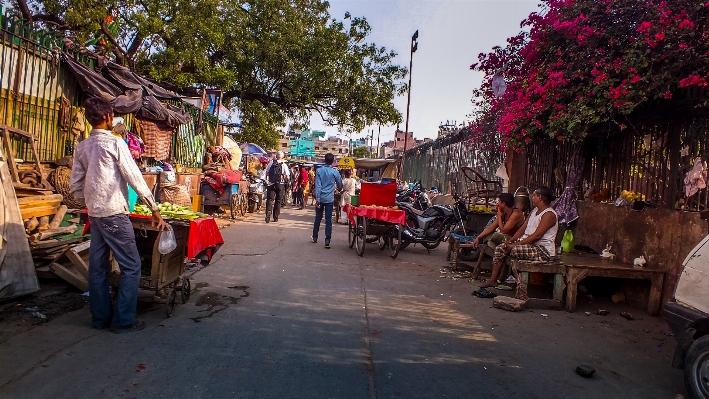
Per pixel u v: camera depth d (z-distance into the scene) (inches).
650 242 250.1
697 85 206.2
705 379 136.3
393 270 320.2
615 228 278.5
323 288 252.7
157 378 134.0
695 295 152.4
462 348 177.3
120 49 652.1
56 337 158.6
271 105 910.4
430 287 277.1
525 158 424.5
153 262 183.0
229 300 218.1
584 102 237.8
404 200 586.6
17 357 140.7
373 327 194.2
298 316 201.3
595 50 237.5
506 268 307.9
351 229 407.8
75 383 127.6
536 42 269.0
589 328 215.0
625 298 265.1
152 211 173.9
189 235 193.0
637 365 172.4
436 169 829.8
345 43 860.0
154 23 622.8
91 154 162.7
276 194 546.0
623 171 288.4
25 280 193.6
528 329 207.6
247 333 175.9
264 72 844.6
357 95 877.2
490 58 325.1
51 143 334.0
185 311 198.1
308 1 898.7
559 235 334.0
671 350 190.2
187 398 123.8
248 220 546.6
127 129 398.9
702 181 218.7
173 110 490.3
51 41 327.3
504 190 470.3
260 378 138.6
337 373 146.1
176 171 472.7
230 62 803.4
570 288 241.9
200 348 158.2
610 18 236.1
